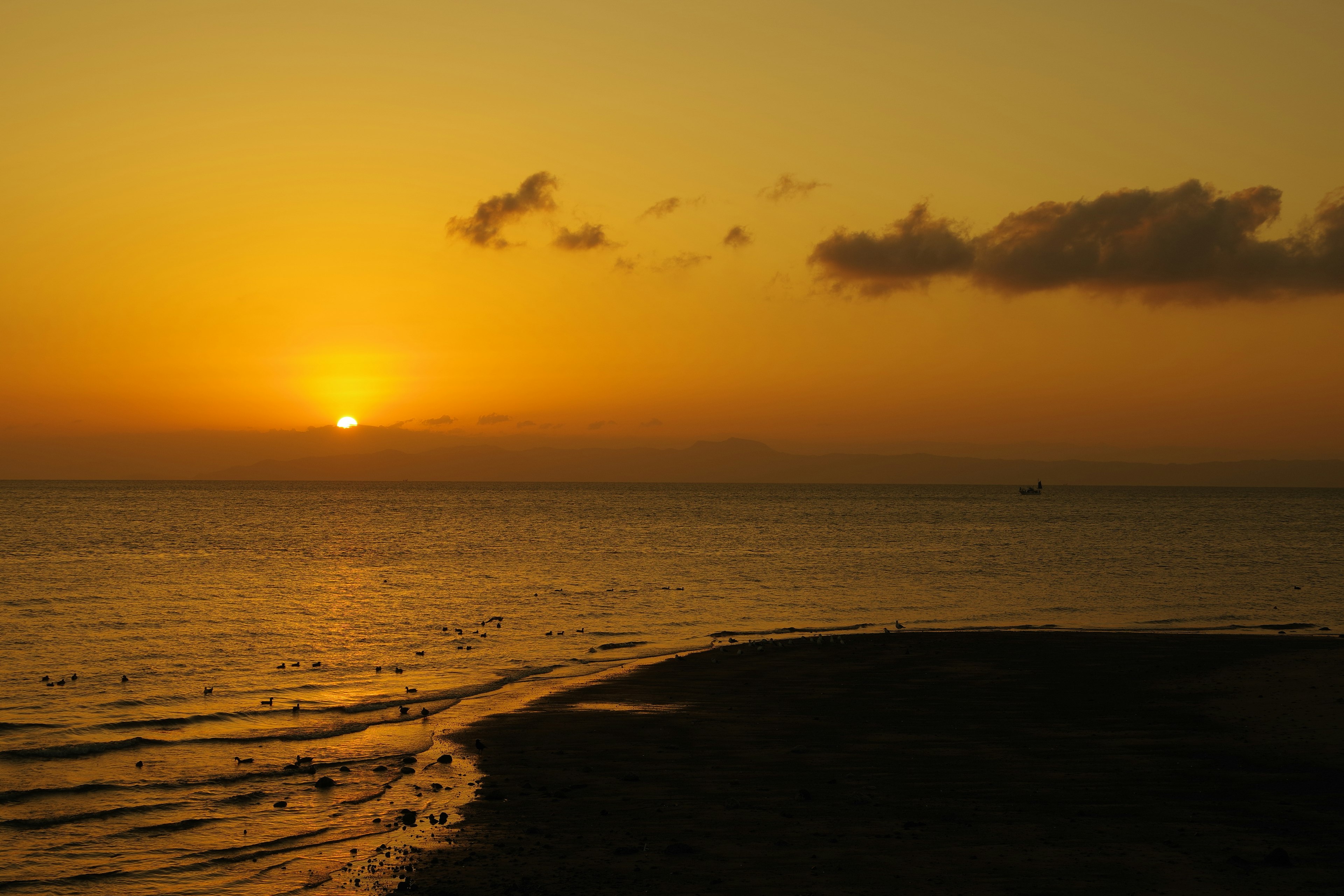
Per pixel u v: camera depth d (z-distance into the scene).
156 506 169.25
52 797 14.97
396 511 160.88
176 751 17.78
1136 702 21.47
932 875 10.95
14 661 27.58
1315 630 34.81
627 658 29.00
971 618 38.88
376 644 31.64
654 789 15.11
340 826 13.55
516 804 14.36
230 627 34.81
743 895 10.50
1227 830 12.47
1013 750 17.33
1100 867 11.09
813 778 15.57
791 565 63.03
